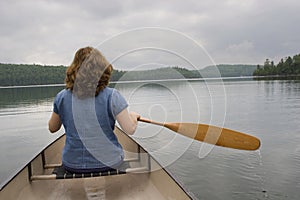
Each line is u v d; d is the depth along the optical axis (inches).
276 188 330.0
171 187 92.1
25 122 872.9
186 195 81.9
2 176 396.8
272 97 1462.8
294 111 992.9
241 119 849.5
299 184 343.9
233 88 2098.9
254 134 642.2
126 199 95.0
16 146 575.2
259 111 1014.4
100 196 96.7
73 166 90.4
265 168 388.5
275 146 527.5
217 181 344.8
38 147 569.0
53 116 92.6
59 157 140.1
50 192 99.7
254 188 329.4
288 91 1740.9
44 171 119.1
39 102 1488.7
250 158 429.4
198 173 360.8
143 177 110.1
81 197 96.7
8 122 879.1
